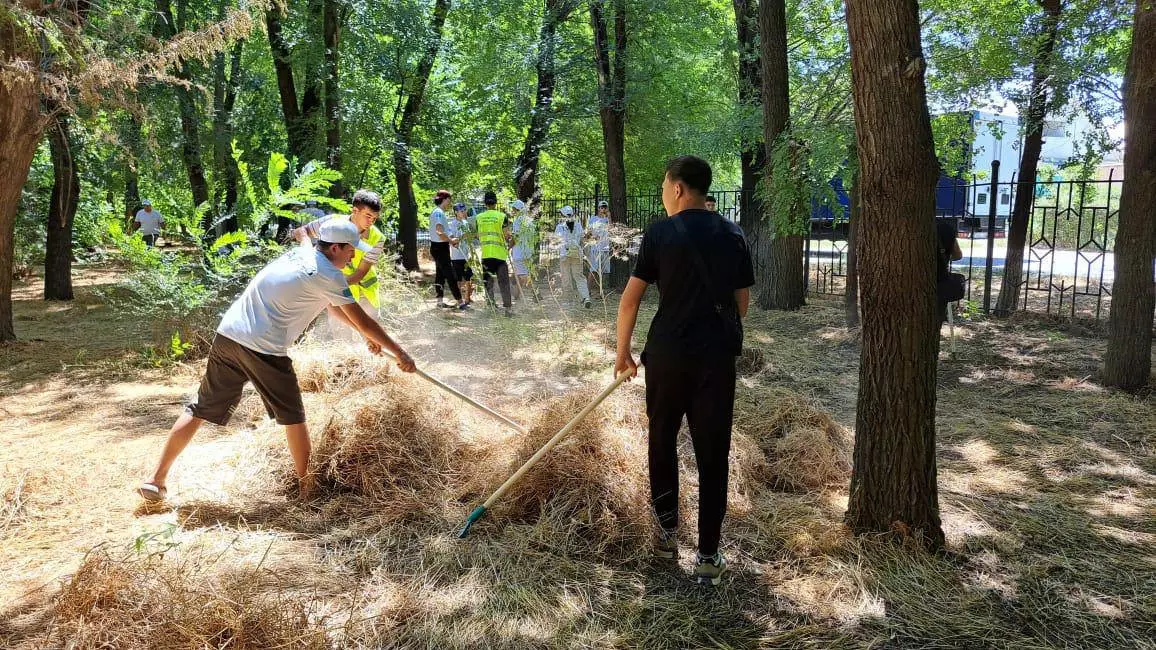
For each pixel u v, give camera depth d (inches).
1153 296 227.6
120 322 376.8
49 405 226.8
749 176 504.7
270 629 100.2
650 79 557.9
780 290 407.2
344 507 147.9
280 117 653.9
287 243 282.0
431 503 147.0
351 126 567.2
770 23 372.8
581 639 106.0
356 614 110.3
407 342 318.0
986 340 310.8
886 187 122.4
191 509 146.0
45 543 132.9
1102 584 119.9
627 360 128.2
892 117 119.8
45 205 590.2
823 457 164.2
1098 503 151.4
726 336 118.3
